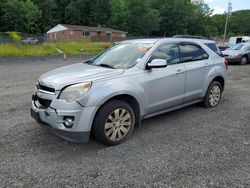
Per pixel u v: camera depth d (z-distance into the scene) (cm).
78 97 369
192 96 547
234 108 615
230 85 910
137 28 7562
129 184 309
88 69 441
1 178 319
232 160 364
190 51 547
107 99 388
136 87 425
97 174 329
